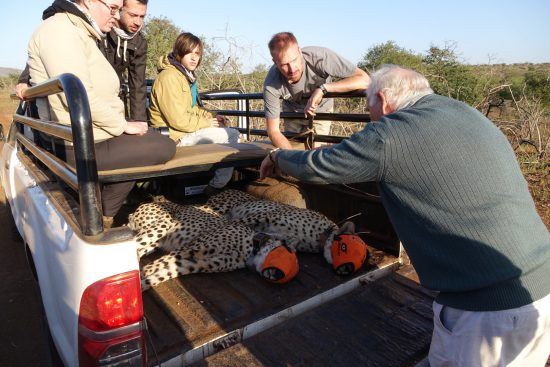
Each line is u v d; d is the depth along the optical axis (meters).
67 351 1.82
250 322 2.21
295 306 2.39
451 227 1.70
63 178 1.75
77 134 1.42
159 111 4.18
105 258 1.45
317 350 2.10
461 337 1.72
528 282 1.64
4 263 4.68
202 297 2.48
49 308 2.15
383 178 1.80
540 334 1.70
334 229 3.05
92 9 2.45
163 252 3.34
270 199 3.83
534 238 1.70
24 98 2.45
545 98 12.40
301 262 3.00
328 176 1.91
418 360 2.07
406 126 1.73
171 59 4.11
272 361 2.01
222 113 5.16
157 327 2.15
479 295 1.67
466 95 10.47
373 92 2.10
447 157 1.68
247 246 2.96
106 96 2.69
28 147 2.96
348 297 2.60
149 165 2.75
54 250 1.86
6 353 3.17
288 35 3.33
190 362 2.00
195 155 3.02
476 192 1.66
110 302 1.48
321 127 4.28
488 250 1.65
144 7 3.83
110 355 1.53
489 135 1.74
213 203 3.77
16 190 3.38
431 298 2.57
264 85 3.75
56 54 2.30
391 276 2.86
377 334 2.23
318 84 3.74
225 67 9.22
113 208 2.95
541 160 8.54
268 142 3.95
